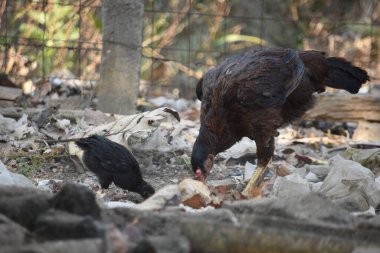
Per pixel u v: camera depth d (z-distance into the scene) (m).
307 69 9.62
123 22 12.43
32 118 11.52
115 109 12.55
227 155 10.76
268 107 9.07
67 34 15.12
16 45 14.46
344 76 9.85
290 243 5.10
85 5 14.60
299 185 7.92
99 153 8.05
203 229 5.09
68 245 4.64
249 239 5.07
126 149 8.18
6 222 5.04
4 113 11.62
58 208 5.45
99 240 4.79
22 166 9.51
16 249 4.48
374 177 8.66
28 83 13.92
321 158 11.06
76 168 9.61
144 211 5.96
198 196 7.27
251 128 9.16
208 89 9.33
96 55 15.08
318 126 13.38
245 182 9.43
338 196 7.97
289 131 12.85
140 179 8.09
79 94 13.72
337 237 5.28
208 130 9.07
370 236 5.48
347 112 12.85
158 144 10.26
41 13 15.13
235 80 8.98
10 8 15.15
